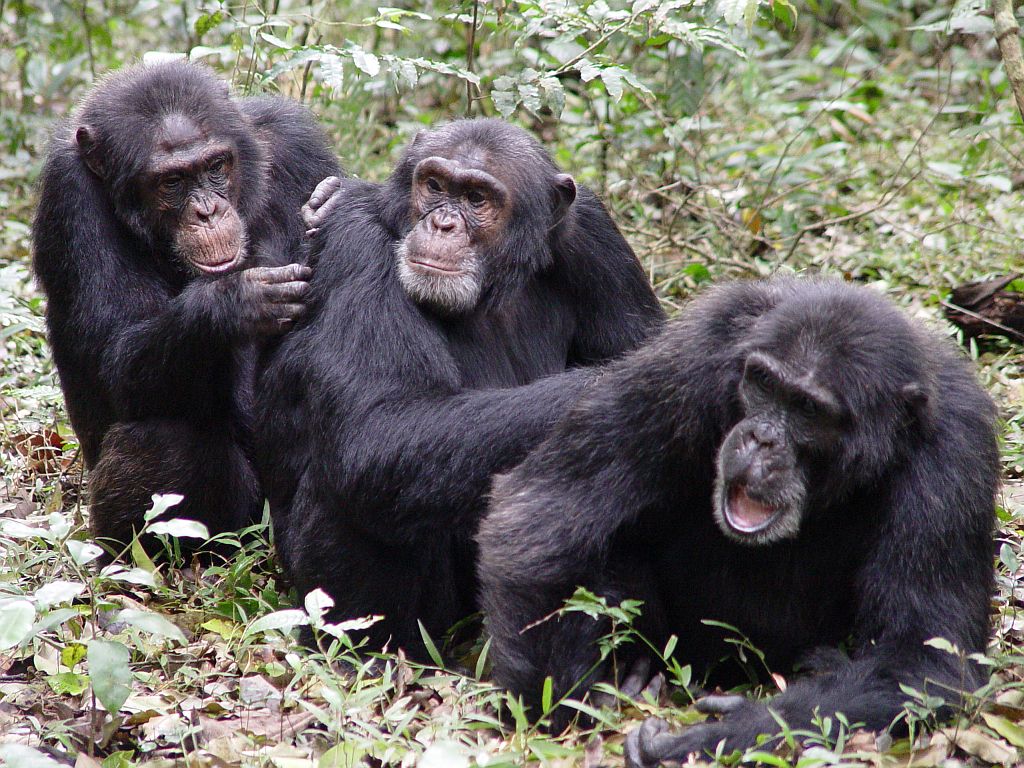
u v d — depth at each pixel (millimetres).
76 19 25547
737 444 9633
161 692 10406
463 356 12180
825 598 10453
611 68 16281
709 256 18984
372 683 10344
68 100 25500
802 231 19078
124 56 25766
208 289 12406
